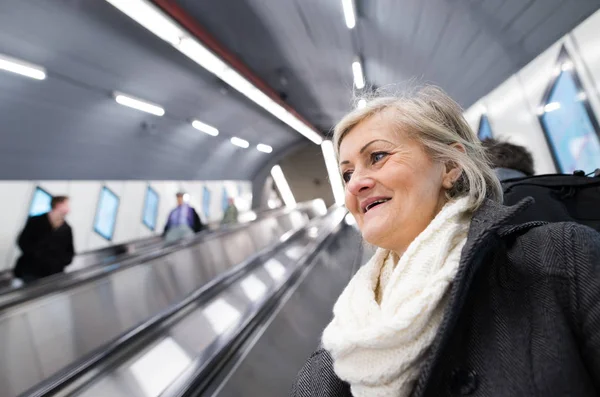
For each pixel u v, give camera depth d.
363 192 0.85
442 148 0.79
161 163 10.83
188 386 2.21
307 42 7.06
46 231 5.05
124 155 9.05
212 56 5.73
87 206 8.40
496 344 0.61
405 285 0.69
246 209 17.84
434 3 4.71
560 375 0.54
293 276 4.63
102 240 8.88
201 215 13.73
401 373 0.63
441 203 0.85
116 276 4.72
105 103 7.08
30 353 3.23
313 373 0.91
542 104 4.34
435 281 0.65
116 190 9.40
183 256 6.29
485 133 6.09
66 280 4.34
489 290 0.67
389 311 0.68
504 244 0.71
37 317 3.51
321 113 12.64
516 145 1.58
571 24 3.62
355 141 0.87
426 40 5.75
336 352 0.70
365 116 0.88
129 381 2.54
